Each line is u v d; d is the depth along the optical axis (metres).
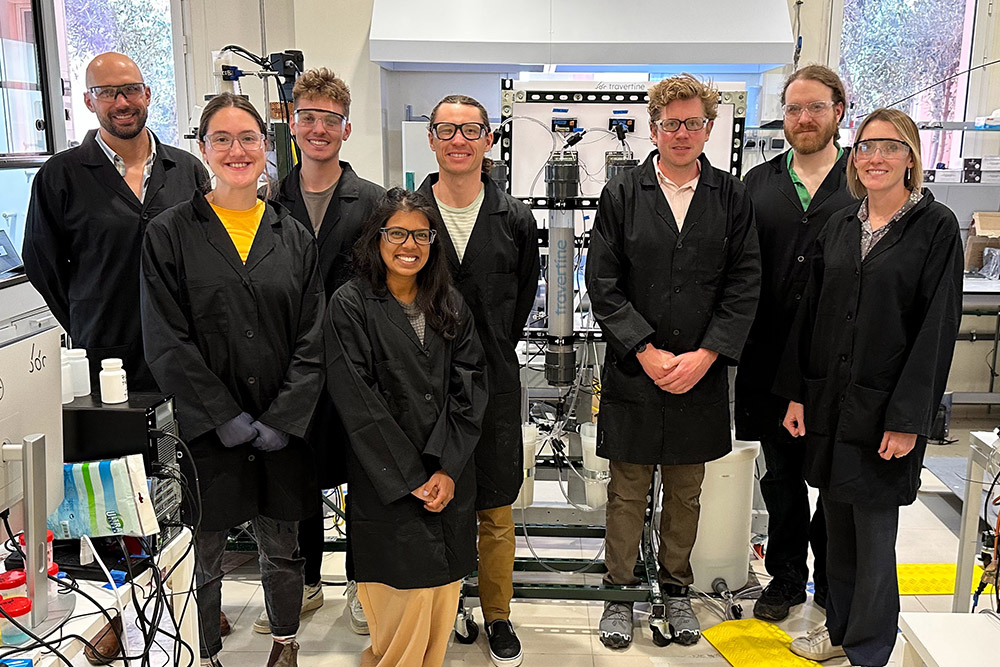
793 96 2.53
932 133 4.80
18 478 1.39
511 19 4.12
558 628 2.79
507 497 2.45
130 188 2.51
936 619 1.80
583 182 2.84
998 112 4.36
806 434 2.39
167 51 4.52
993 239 4.71
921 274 2.14
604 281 2.47
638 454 2.52
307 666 2.55
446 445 2.16
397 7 4.14
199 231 2.16
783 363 2.46
